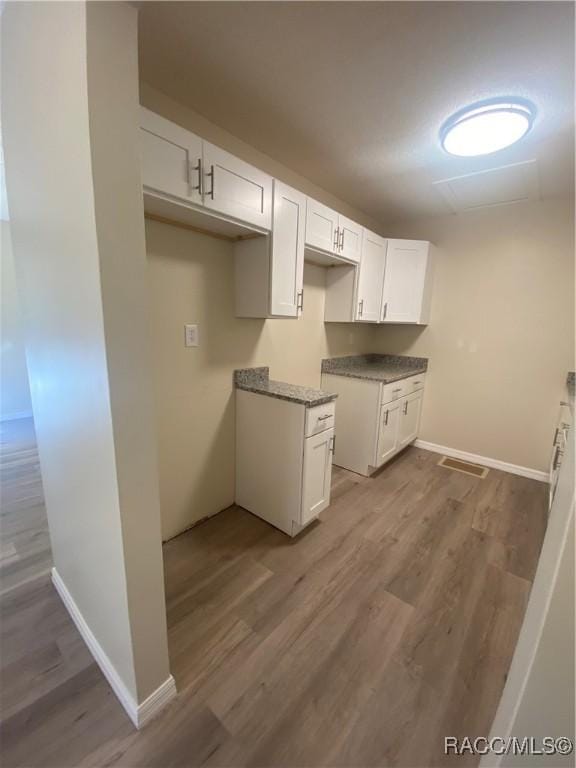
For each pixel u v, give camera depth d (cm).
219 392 213
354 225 249
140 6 80
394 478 283
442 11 107
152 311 170
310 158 206
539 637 59
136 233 84
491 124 160
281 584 167
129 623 100
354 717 112
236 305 209
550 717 58
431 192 252
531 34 115
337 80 141
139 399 91
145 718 108
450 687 121
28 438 354
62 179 87
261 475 217
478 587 168
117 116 77
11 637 137
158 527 102
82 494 113
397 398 293
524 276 275
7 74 113
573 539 54
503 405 298
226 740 105
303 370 280
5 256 393
